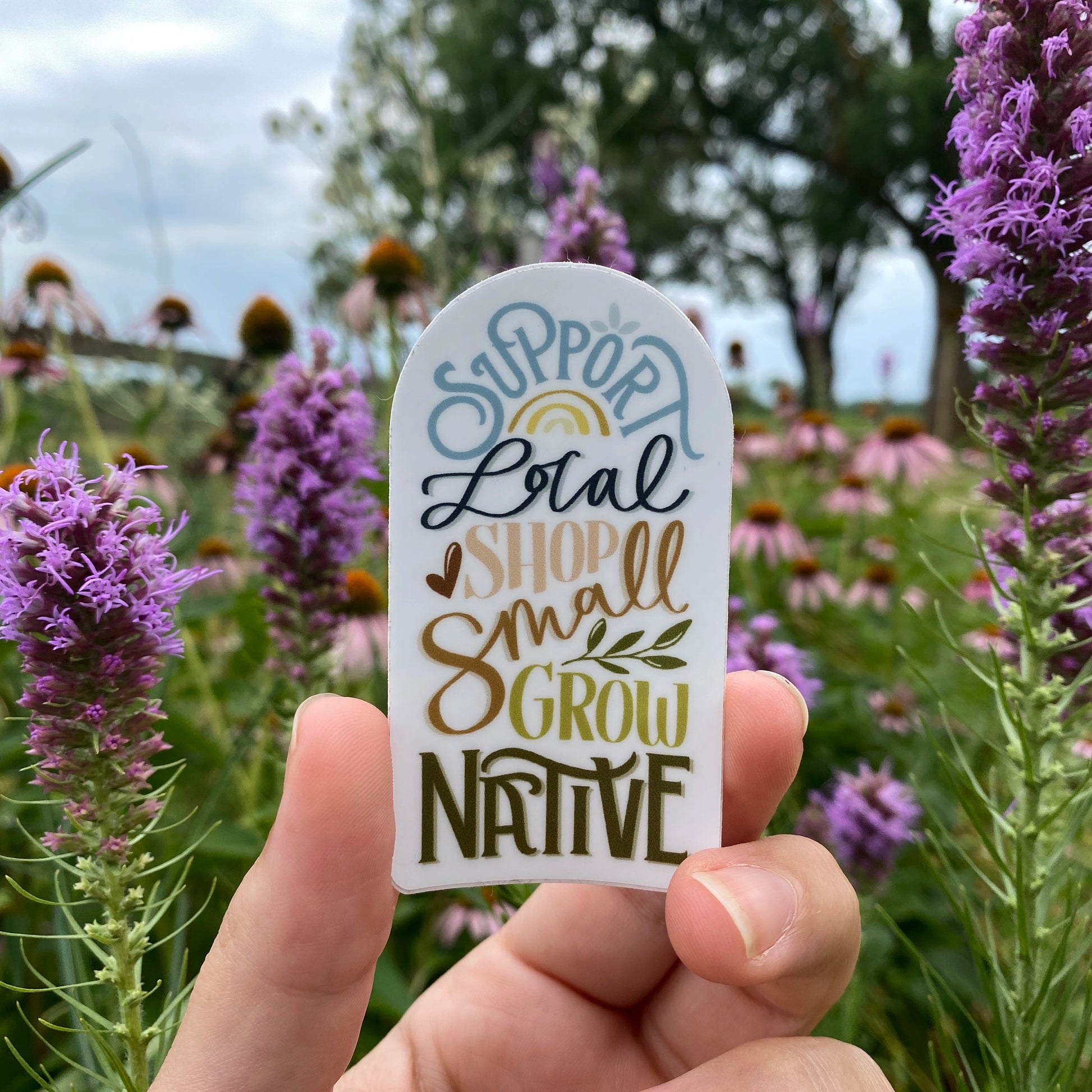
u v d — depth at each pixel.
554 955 0.17
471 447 0.12
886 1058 0.22
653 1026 0.17
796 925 0.12
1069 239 0.12
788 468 0.82
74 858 0.17
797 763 0.15
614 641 0.12
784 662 0.28
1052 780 0.13
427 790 0.12
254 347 0.44
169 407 0.61
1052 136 0.13
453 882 0.12
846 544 0.68
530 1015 0.17
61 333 0.42
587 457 0.12
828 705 0.38
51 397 0.55
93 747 0.12
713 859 0.12
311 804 0.11
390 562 0.12
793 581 0.57
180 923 0.16
